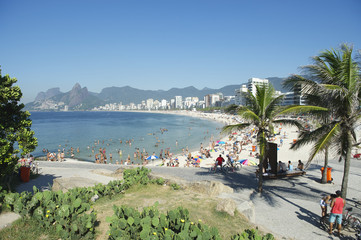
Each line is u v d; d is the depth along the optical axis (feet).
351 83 30.40
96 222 22.86
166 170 65.67
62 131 285.84
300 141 36.83
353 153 80.84
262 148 42.65
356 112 30.60
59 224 19.01
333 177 54.03
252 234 19.08
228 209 27.81
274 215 33.78
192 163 105.19
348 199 40.19
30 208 21.13
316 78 35.55
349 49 29.86
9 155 31.04
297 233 28.17
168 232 17.02
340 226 27.99
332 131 30.07
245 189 45.96
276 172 51.67
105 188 33.71
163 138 221.46
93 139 215.31
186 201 30.45
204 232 16.88
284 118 44.55
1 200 24.13
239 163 67.41
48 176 52.19
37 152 160.76
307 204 38.37
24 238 18.20
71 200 23.98
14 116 35.50
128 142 195.93
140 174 42.27
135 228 18.21
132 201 30.25
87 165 75.92
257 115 43.73
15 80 35.14
